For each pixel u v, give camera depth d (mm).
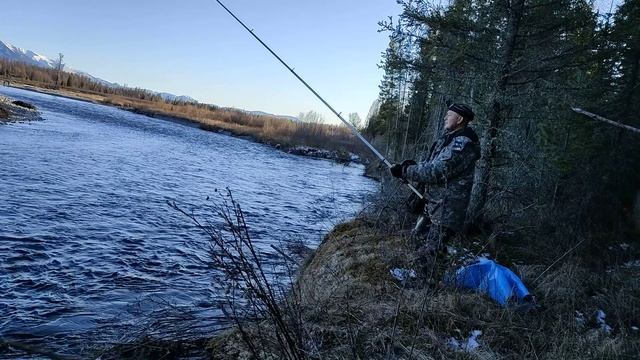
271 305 3115
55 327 4895
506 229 7348
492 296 4477
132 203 11484
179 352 3803
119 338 4426
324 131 58625
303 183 21125
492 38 7438
